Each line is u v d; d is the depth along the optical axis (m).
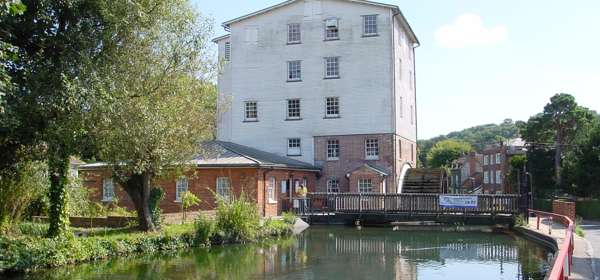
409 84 44.78
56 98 14.60
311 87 39.72
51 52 15.67
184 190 31.00
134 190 21.02
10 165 16.61
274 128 40.28
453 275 15.99
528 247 22.31
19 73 14.92
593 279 10.80
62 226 17.16
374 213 31.44
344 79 39.06
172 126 18.86
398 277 15.66
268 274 15.99
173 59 18.78
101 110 15.30
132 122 17.03
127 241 18.70
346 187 38.38
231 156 31.84
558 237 20.92
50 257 15.79
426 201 30.83
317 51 39.75
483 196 29.94
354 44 39.00
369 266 17.58
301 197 32.62
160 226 21.97
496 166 75.31
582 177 39.94
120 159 18.22
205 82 20.66
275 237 25.11
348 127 38.72
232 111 41.31
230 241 22.45
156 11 17.66
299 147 39.78
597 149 39.44
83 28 15.81
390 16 38.41
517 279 15.34
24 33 15.40
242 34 41.50
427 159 108.25
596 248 16.36
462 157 95.31
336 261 18.61
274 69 40.66
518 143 76.12
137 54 17.28
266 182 31.64
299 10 40.31
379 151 37.91
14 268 14.70
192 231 21.17
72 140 15.66
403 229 29.86
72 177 23.59
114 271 15.87
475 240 24.84
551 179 52.06
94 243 17.53
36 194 18.20
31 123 15.28
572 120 52.94
